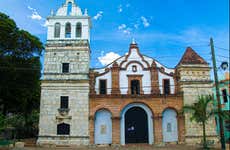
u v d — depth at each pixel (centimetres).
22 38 4122
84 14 4403
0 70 3928
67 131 3912
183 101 4116
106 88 4175
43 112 3947
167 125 4078
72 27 4331
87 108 3984
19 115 5981
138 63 4312
